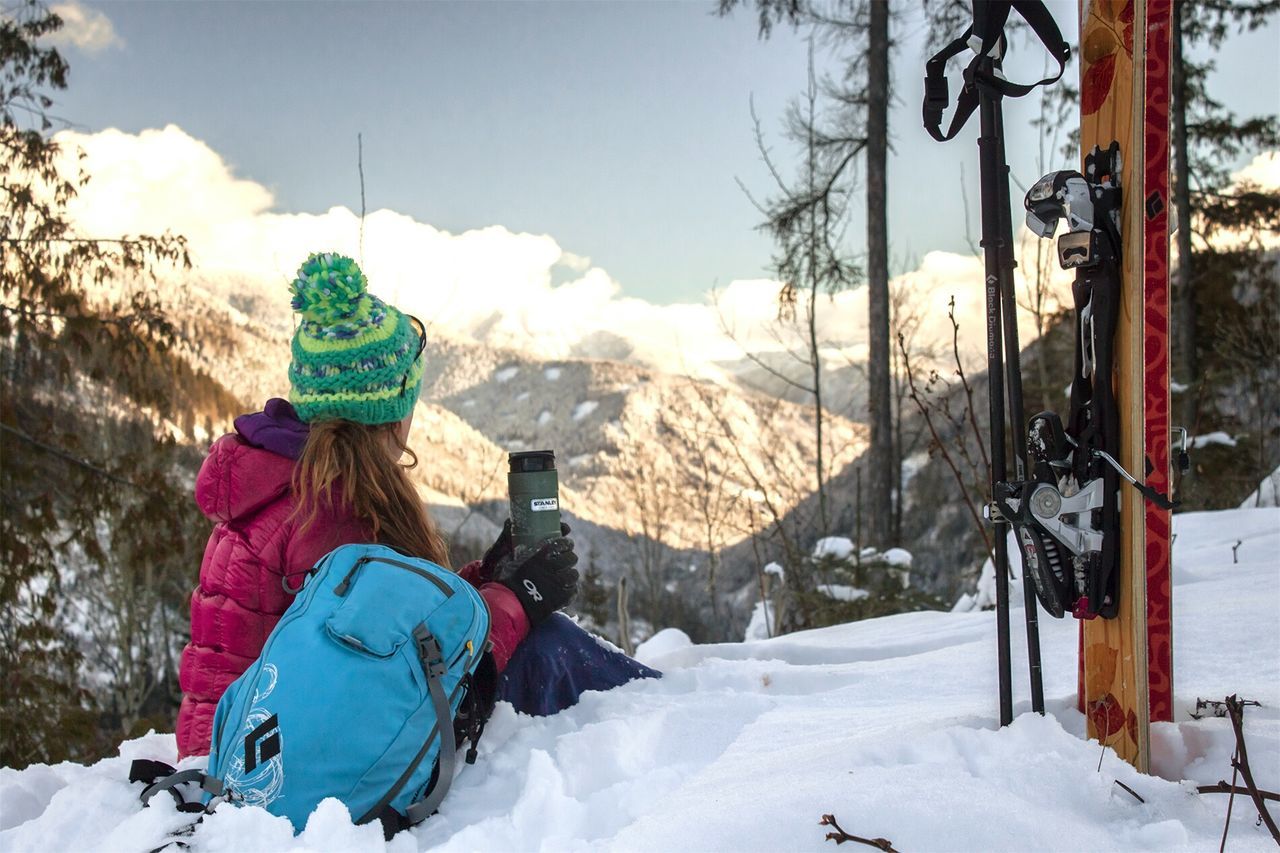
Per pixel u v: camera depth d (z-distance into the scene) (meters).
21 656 8.35
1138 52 1.55
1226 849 1.32
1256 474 10.55
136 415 9.75
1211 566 4.54
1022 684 2.39
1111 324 1.62
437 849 1.50
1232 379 12.93
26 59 8.63
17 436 8.50
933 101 1.78
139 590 22.00
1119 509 1.61
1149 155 1.56
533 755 1.79
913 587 8.34
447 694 1.63
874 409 12.59
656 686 2.51
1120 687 1.62
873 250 13.01
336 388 1.86
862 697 2.43
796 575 8.31
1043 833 1.37
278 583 1.81
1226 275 14.27
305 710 1.50
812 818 1.44
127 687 22.19
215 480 1.81
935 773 1.56
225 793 1.51
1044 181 1.66
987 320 1.67
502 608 2.00
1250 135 14.52
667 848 1.43
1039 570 1.66
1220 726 1.62
